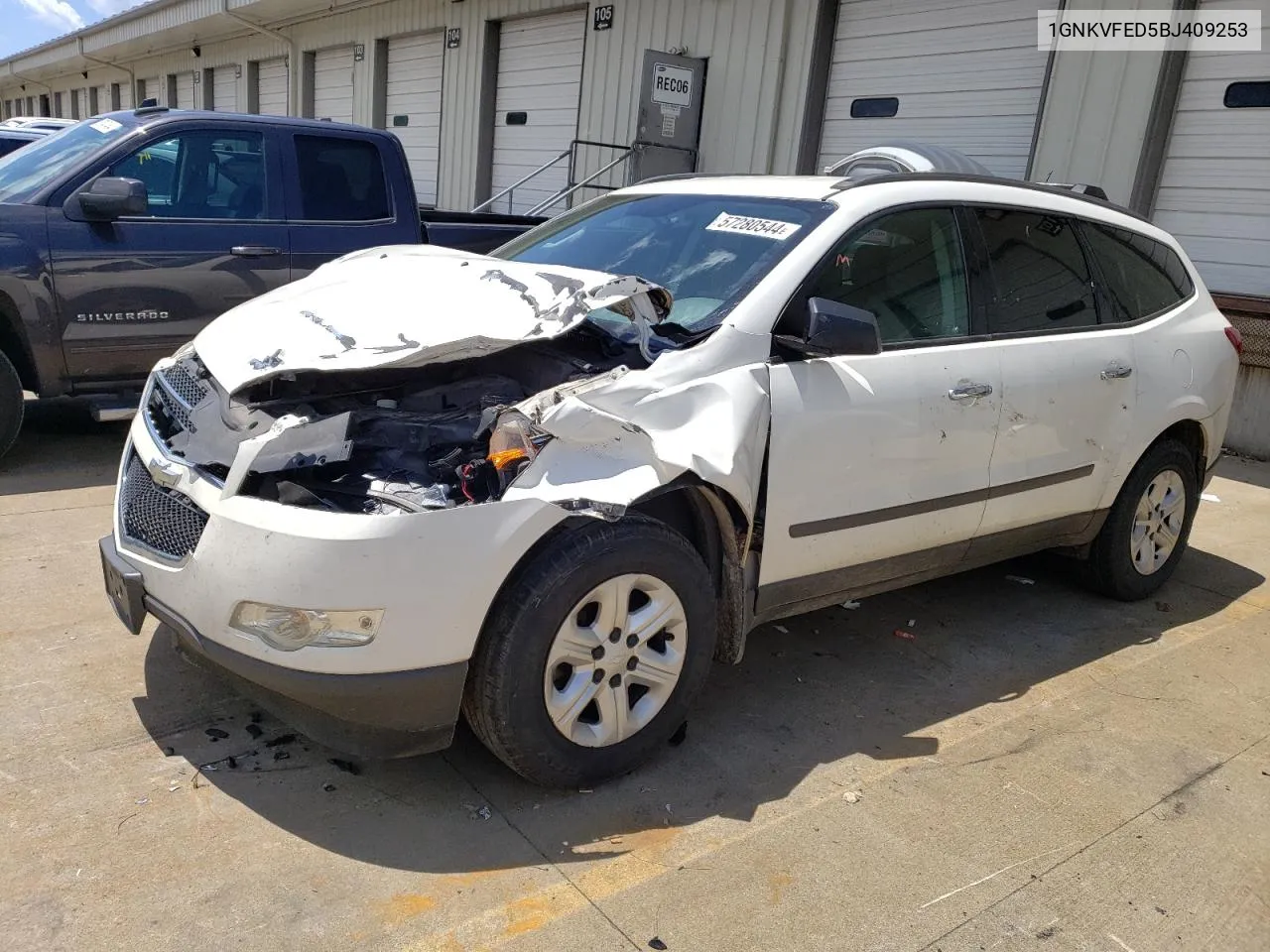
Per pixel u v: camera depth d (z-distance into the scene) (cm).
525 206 1456
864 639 418
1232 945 248
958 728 346
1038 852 278
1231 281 780
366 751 266
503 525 257
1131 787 314
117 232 543
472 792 288
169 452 294
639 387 280
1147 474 450
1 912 226
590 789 293
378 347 286
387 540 248
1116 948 244
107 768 284
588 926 237
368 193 644
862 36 1000
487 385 327
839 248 336
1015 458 383
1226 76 761
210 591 260
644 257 367
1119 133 806
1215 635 443
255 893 239
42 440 616
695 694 307
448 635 255
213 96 2444
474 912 239
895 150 755
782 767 314
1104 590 472
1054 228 416
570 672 283
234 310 355
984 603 466
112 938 221
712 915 244
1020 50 871
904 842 278
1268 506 668
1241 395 797
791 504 314
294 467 269
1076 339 405
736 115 1116
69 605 383
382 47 1745
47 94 3647
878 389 331
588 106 1312
